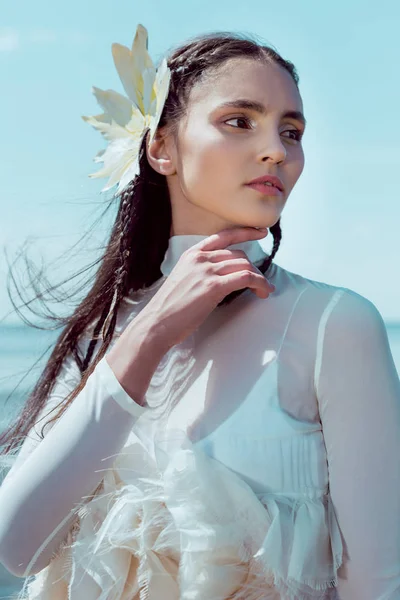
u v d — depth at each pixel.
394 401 1.42
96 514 1.47
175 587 1.39
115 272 1.76
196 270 1.47
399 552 1.39
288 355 1.45
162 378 1.56
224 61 1.53
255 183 1.49
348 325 1.42
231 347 1.51
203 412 1.47
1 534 1.46
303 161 1.55
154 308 1.49
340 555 1.39
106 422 1.45
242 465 1.41
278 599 1.37
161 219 1.71
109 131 1.71
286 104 1.50
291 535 1.37
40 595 1.51
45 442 1.48
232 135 1.49
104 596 1.42
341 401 1.41
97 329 1.74
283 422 1.42
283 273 1.58
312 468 1.43
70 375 1.74
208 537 1.35
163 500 1.40
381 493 1.38
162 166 1.62
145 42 1.67
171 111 1.59
